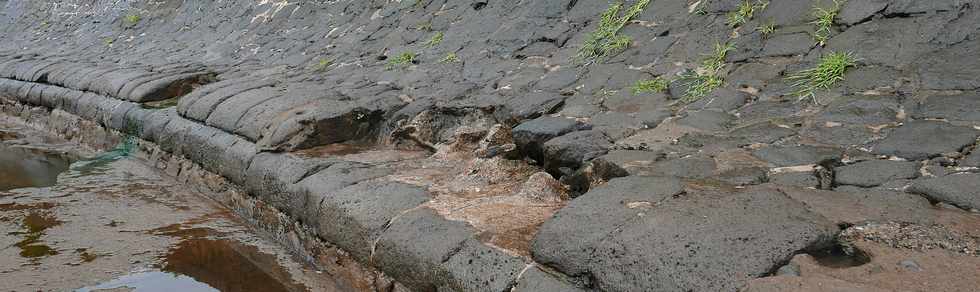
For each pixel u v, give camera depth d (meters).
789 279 2.13
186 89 7.59
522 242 2.88
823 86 4.11
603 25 5.99
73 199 5.49
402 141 5.21
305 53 8.65
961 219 2.47
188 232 4.70
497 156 4.23
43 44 13.96
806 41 4.61
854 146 3.38
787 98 4.15
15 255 4.21
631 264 2.43
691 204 2.70
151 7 13.33
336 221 3.78
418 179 4.05
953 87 3.66
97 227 4.77
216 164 5.48
